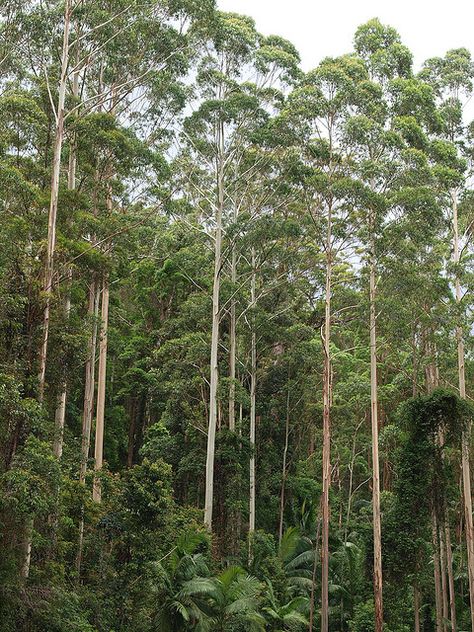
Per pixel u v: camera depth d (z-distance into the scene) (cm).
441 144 3266
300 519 4153
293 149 3238
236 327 4019
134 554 2234
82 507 2234
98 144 2691
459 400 3022
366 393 4175
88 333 2355
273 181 3584
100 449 3136
